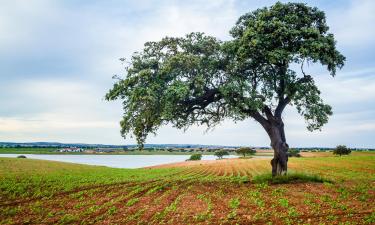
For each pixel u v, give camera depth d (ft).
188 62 115.34
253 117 128.06
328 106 122.52
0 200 98.37
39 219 73.92
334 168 213.87
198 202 90.33
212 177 178.60
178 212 78.28
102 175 183.32
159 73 116.16
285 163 127.13
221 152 525.75
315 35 114.42
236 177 176.14
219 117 133.59
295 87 117.91
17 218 75.05
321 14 120.26
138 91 111.75
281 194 99.50
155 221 70.03
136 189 118.62
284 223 65.87
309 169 207.72
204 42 123.95
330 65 118.11
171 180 154.81
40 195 106.83
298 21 116.26
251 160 331.77
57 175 167.12
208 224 66.69
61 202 94.68
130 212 79.56
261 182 126.72
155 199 97.14
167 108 112.88
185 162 361.30
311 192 102.53
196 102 126.93
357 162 256.32
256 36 114.52
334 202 85.15
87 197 103.55
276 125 126.82
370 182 130.21
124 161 557.74
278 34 114.01
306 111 123.95
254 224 65.92
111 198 100.94
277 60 114.32
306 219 68.80
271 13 118.32
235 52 120.67
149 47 124.06
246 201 90.12
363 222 65.00
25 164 207.51
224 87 117.29
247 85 115.34
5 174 154.10
